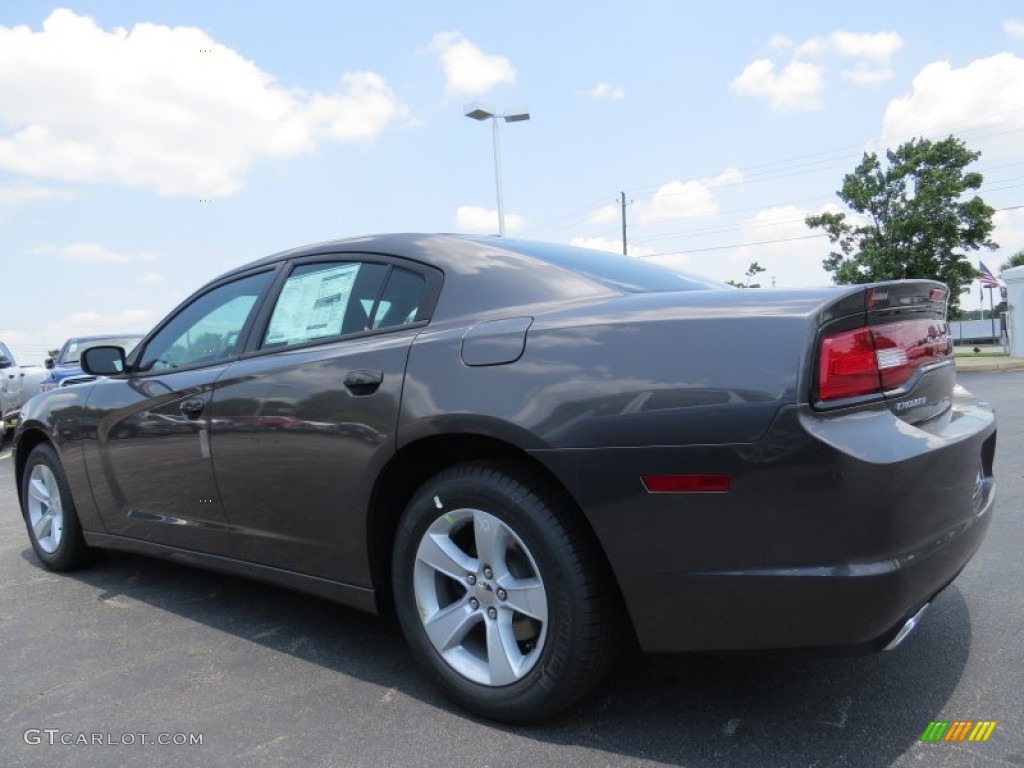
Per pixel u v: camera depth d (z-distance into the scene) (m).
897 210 25.06
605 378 2.11
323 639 3.13
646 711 2.39
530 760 2.14
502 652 2.32
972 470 2.29
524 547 2.25
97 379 4.14
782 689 2.50
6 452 10.89
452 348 2.43
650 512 2.02
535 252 2.91
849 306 2.01
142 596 3.76
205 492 3.20
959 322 48.34
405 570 2.53
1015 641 2.80
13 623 3.43
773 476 1.88
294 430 2.78
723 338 2.01
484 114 16.75
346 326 2.88
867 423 1.97
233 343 3.29
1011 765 2.04
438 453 2.59
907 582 1.89
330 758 2.20
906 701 2.39
